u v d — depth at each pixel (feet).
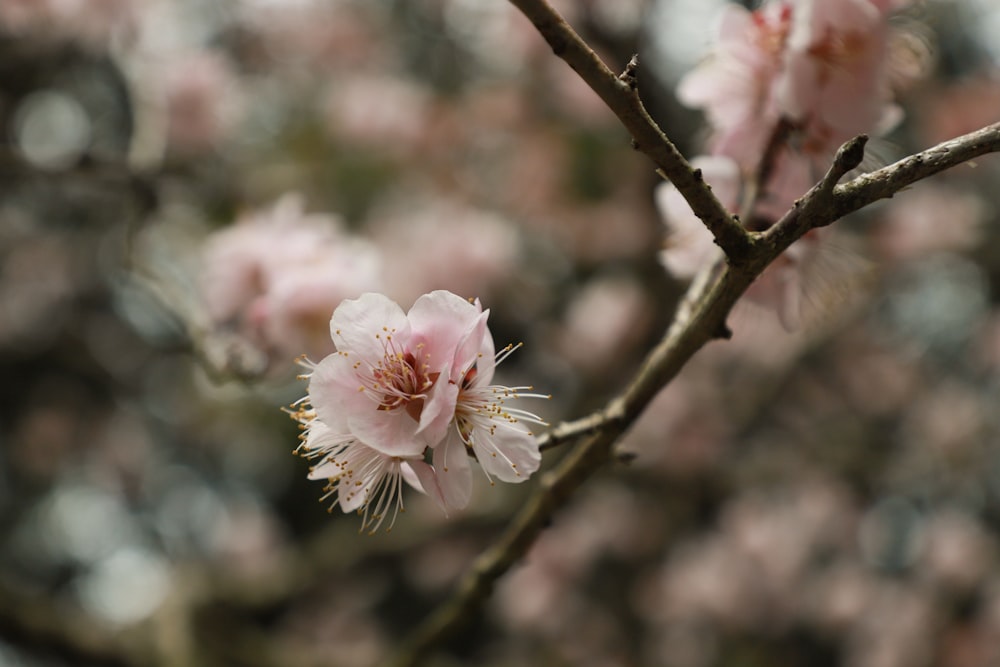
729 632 19.19
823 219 3.64
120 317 21.48
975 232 16.02
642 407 4.61
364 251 8.11
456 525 14.65
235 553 18.79
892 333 20.02
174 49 13.34
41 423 21.54
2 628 10.45
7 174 9.95
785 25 5.06
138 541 22.85
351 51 18.51
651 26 14.43
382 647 19.53
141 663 10.82
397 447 3.67
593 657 18.56
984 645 17.25
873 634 18.42
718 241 3.72
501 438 3.91
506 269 16.24
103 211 19.10
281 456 23.06
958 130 13.97
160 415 22.34
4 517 21.74
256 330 7.45
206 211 14.24
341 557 14.10
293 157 18.25
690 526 20.16
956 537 18.31
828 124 4.84
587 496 19.42
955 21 16.78
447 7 19.34
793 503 19.65
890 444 19.21
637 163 18.04
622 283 18.39
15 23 11.96
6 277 20.70
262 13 17.95
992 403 18.34
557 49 3.35
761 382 18.07
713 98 5.23
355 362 3.75
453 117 18.40
